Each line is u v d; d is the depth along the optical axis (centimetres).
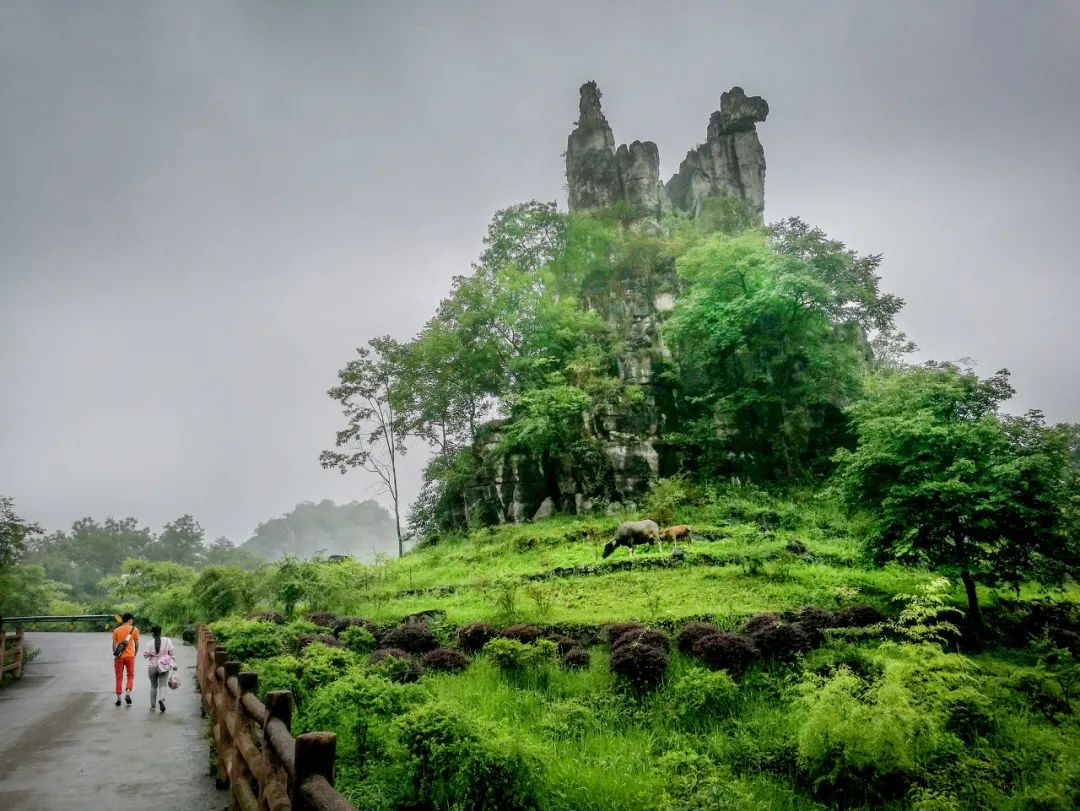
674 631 1439
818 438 3362
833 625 1295
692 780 680
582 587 1962
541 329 4109
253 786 525
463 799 654
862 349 4116
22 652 1545
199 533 10594
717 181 5750
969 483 1445
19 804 641
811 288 3262
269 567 2334
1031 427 1497
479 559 2783
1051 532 1380
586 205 5503
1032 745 842
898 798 738
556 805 681
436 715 695
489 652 1272
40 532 3381
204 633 1244
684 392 3788
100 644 2414
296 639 1326
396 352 4262
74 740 898
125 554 9369
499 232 4606
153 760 799
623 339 4050
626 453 3372
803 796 752
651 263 4634
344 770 743
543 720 938
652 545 2336
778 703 1009
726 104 5941
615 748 866
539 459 3594
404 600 2191
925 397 1695
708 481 3278
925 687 881
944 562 1448
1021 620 1433
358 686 835
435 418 4284
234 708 636
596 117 5791
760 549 1911
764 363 3569
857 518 1844
